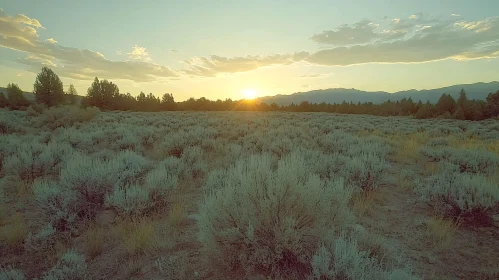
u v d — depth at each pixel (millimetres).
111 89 66000
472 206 4289
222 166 8070
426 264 3281
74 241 3936
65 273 2928
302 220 3074
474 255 3508
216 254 3043
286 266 2902
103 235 4020
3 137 10328
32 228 4246
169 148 10336
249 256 2943
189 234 4039
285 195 3062
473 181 4738
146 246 3650
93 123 21766
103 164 5852
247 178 3381
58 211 4188
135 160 6875
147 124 24422
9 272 2912
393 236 3965
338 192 3699
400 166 8625
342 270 2475
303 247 2889
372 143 11242
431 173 7543
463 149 9016
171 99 82500
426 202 5090
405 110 68062
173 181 5590
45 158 6910
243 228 3008
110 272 3211
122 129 15805
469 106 41750
